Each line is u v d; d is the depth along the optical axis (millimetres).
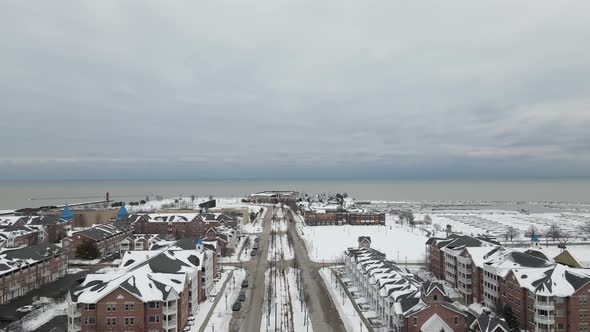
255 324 107188
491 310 116500
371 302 121875
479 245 140375
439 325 91875
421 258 189500
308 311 116750
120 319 94938
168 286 99625
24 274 131750
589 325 95500
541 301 96438
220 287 141750
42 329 99688
